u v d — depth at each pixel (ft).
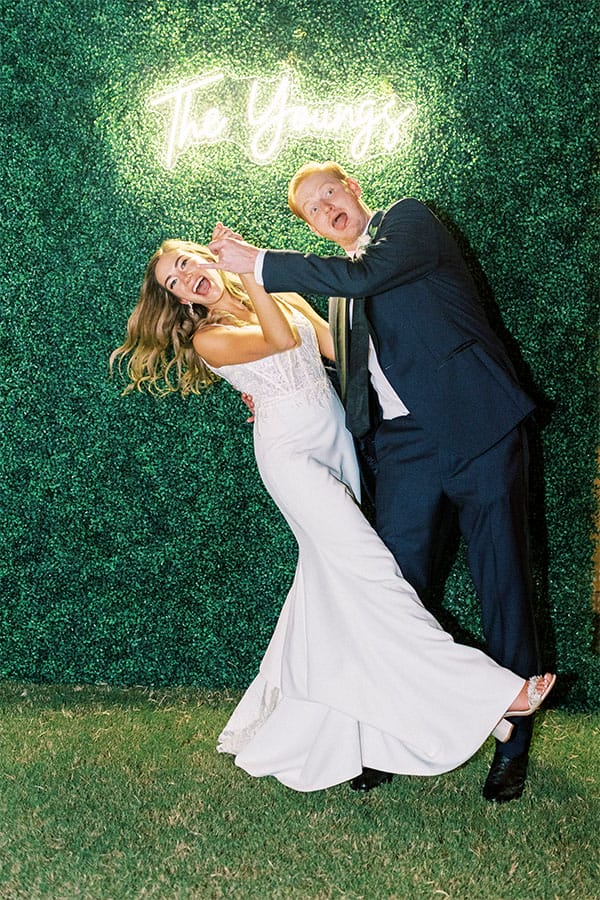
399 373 9.05
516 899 7.61
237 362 9.49
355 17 10.67
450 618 11.28
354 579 9.18
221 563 11.62
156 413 11.45
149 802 9.11
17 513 11.79
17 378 11.57
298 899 7.67
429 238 8.93
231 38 10.83
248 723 10.16
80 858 8.20
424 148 10.77
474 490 9.01
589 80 10.49
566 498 11.02
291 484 9.33
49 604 11.89
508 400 8.93
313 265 8.54
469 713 8.82
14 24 11.00
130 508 11.65
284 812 8.91
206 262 9.83
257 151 10.96
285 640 9.71
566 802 9.05
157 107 11.00
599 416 10.92
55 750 10.27
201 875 7.96
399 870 8.00
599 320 10.81
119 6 10.89
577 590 11.08
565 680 11.19
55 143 11.16
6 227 11.32
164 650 11.84
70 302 11.39
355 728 9.14
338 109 10.80
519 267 10.80
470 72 10.61
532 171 10.66
